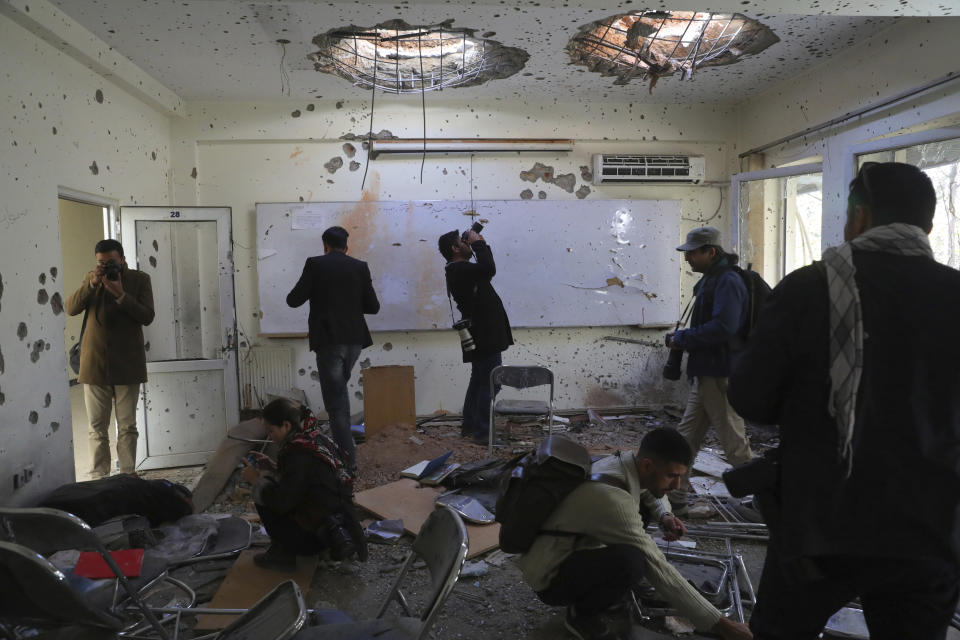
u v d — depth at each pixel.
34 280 3.22
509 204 5.50
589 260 5.60
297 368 5.45
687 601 1.93
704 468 3.91
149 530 2.88
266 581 2.57
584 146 5.61
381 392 4.73
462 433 4.90
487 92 5.25
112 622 1.49
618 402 5.75
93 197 3.96
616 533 1.96
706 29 4.07
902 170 1.31
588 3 2.92
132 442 4.00
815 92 4.63
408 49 4.49
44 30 3.25
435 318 5.48
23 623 1.49
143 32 3.79
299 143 5.37
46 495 3.22
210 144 5.32
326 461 2.64
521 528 2.02
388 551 2.93
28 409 3.12
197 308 4.54
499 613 2.39
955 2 2.94
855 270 1.25
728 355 3.01
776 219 5.45
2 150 2.98
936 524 1.14
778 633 1.35
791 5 2.98
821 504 1.20
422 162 5.45
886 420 1.18
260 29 3.82
